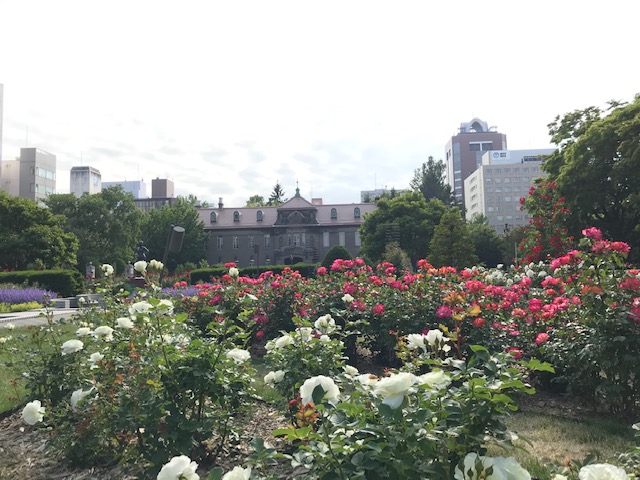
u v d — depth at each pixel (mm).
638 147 22109
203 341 3803
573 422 4734
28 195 94188
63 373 4242
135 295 5879
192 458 3555
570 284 5246
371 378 2516
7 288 22375
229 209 84250
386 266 8625
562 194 25391
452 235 39469
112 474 3451
